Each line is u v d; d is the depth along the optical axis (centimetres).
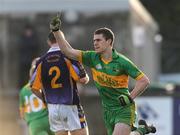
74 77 2317
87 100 4012
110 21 4588
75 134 2348
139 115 3391
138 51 4934
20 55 4659
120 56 2108
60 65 2322
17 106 4225
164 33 9844
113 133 2117
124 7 4572
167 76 6812
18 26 4659
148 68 5756
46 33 4650
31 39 4656
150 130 2245
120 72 2100
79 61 2164
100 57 2116
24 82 4634
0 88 4553
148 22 6122
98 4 4588
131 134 2197
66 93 2328
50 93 2350
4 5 4622
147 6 9994
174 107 3375
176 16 9938
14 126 4088
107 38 2097
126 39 4575
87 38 4603
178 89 3434
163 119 3384
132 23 4622
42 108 2686
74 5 4594
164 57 8769
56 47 2339
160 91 3384
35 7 4612
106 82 2117
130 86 3183
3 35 4669
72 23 4597
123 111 2122
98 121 3975
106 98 2141
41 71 2355
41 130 2691
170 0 9969
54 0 4609
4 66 4656
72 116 2338
